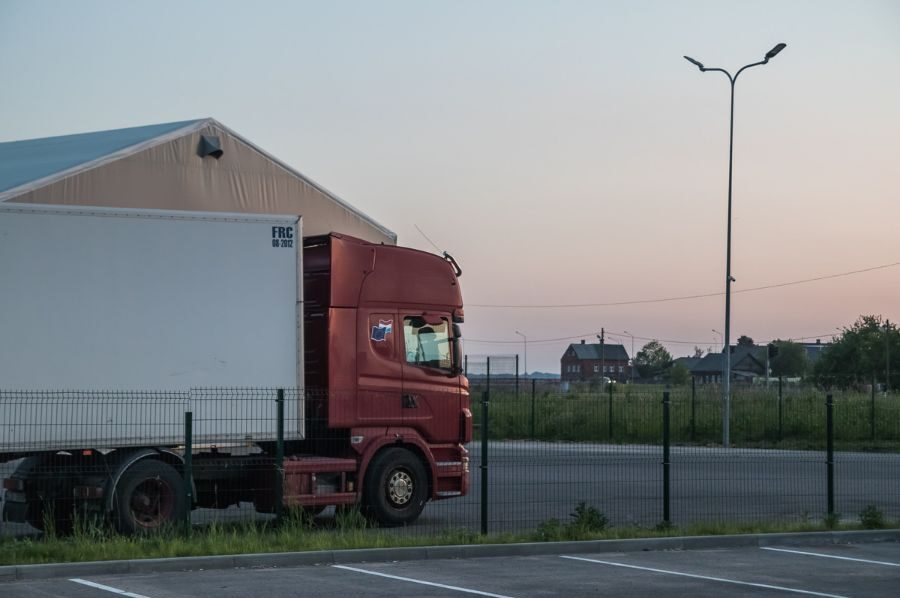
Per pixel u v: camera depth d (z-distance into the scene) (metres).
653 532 16.48
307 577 12.98
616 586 12.56
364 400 18.23
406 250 19.11
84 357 15.71
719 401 43.69
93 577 12.82
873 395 40.41
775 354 49.91
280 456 16.42
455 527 17.42
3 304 15.21
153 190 19.86
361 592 11.95
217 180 20.89
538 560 14.66
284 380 17.27
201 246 16.72
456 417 19.25
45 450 15.34
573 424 41.25
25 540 14.36
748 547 16.22
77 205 16.89
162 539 14.44
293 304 17.44
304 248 18.62
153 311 16.28
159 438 16.12
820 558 15.09
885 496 23.39
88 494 15.73
